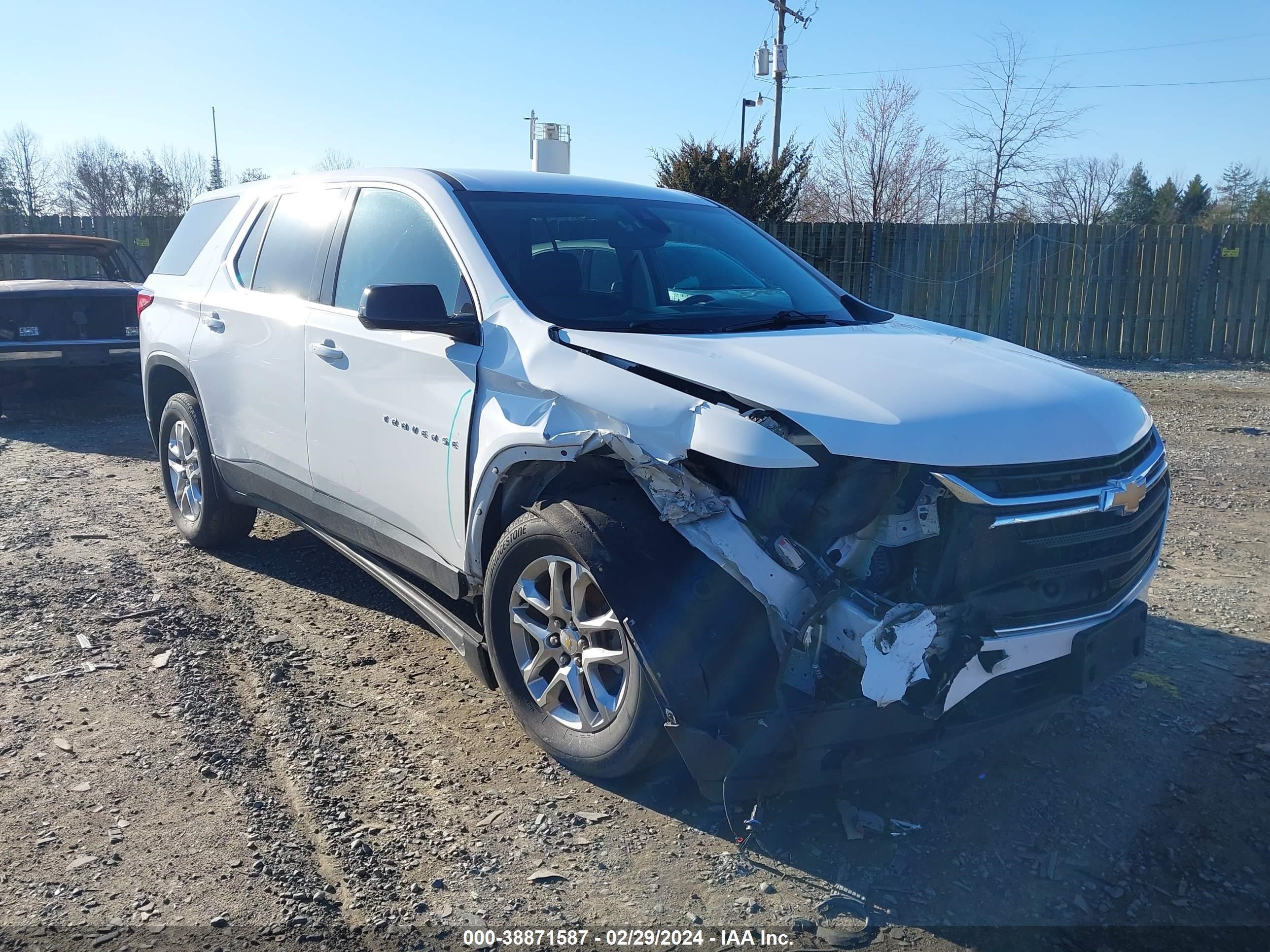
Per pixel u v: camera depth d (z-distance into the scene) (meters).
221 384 5.08
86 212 41.50
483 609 3.80
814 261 15.70
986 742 3.01
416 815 3.11
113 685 3.95
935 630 2.70
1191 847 2.98
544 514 3.16
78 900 2.69
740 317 3.81
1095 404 3.21
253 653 4.27
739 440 2.78
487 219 3.92
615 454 2.99
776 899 2.74
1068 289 14.93
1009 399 3.02
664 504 2.88
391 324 3.50
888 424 2.79
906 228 15.45
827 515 2.75
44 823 3.03
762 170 17.52
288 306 4.62
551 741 3.34
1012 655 2.87
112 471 7.69
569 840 2.98
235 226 5.35
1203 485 7.19
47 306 9.12
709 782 2.85
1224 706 3.85
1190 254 14.45
